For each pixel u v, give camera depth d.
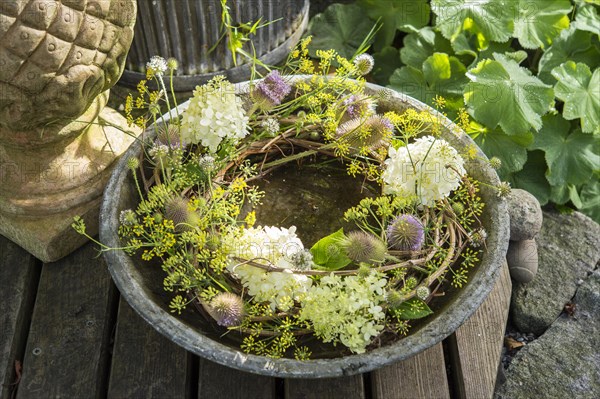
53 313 1.38
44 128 1.31
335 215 1.39
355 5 1.79
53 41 1.19
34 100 1.23
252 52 1.60
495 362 1.34
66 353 1.35
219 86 1.32
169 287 1.28
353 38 1.79
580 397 1.38
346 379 1.31
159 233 1.28
